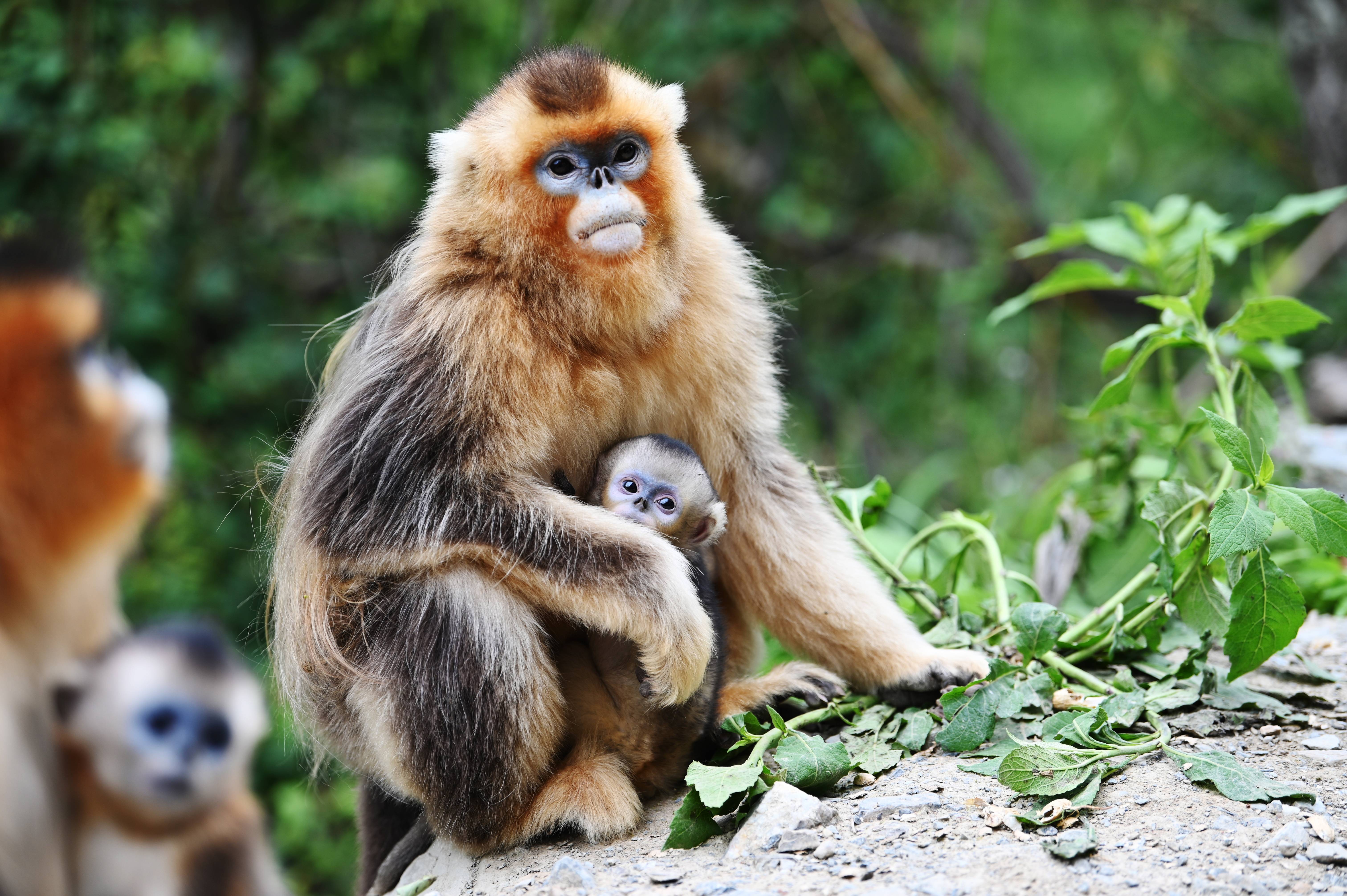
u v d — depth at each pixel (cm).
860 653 748
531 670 666
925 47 2086
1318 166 1597
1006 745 680
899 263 1969
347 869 1302
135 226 1477
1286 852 556
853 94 1955
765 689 743
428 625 674
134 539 485
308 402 1102
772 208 1856
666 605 658
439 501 680
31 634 451
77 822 432
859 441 1917
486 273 705
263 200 1672
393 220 1659
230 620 1406
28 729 428
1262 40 2086
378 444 692
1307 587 933
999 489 1847
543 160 700
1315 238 1759
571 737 693
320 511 702
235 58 1576
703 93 1892
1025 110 2520
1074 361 2178
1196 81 2125
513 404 692
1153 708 695
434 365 694
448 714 664
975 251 1962
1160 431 916
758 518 768
